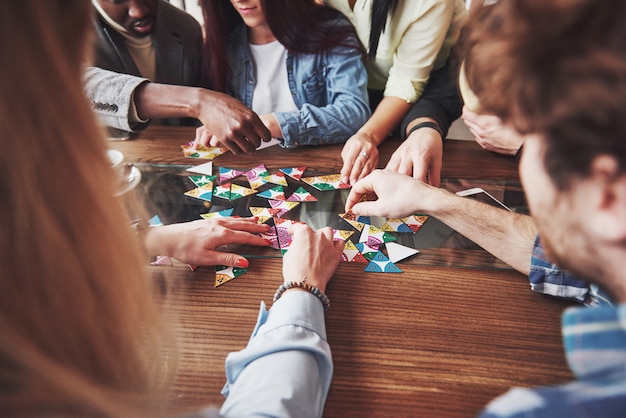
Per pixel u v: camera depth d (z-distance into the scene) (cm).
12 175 28
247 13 141
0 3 26
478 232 89
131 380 36
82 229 31
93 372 33
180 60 157
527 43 33
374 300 78
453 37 152
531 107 33
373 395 62
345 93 142
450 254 89
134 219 83
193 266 84
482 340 71
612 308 33
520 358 68
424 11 137
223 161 119
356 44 147
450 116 142
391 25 143
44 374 29
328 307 74
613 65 29
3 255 29
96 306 32
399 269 85
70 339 31
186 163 117
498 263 87
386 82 162
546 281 79
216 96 124
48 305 30
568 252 39
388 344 70
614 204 33
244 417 46
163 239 84
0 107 27
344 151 124
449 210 92
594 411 29
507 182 111
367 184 102
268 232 94
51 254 29
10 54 27
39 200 29
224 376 65
